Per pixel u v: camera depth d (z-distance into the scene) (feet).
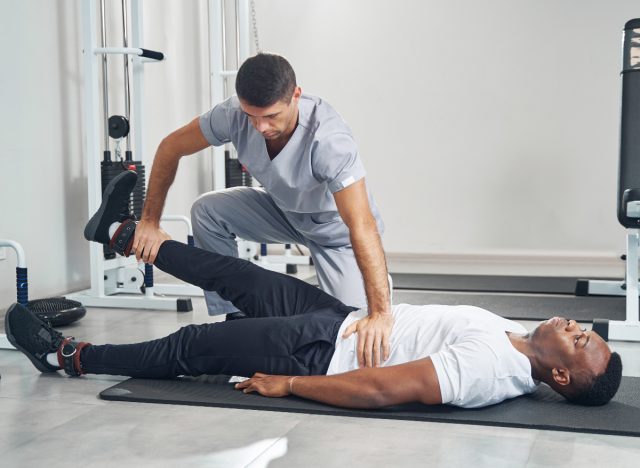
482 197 19.36
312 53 19.98
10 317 8.77
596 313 12.72
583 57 18.56
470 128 19.29
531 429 7.00
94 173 13.43
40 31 13.61
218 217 10.16
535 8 18.70
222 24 18.90
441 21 19.21
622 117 11.64
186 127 8.87
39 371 9.23
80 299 13.76
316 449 6.58
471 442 6.71
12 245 10.19
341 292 9.85
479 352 7.00
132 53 13.33
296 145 8.23
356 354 7.55
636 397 7.89
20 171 13.17
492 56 19.01
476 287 15.34
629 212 11.31
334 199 8.51
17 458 6.46
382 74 19.65
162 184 8.91
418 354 7.40
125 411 7.63
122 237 8.79
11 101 12.93
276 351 7.80
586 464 6.25
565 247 19.01
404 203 19.83
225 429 7.07
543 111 18.85
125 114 15.96
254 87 7.11
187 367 8.20
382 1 19.49
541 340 7.27
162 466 6.25
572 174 18.84
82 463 6.33
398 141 19.72
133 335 11.41
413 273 17.44
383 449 6.57
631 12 18.26
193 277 8.56
